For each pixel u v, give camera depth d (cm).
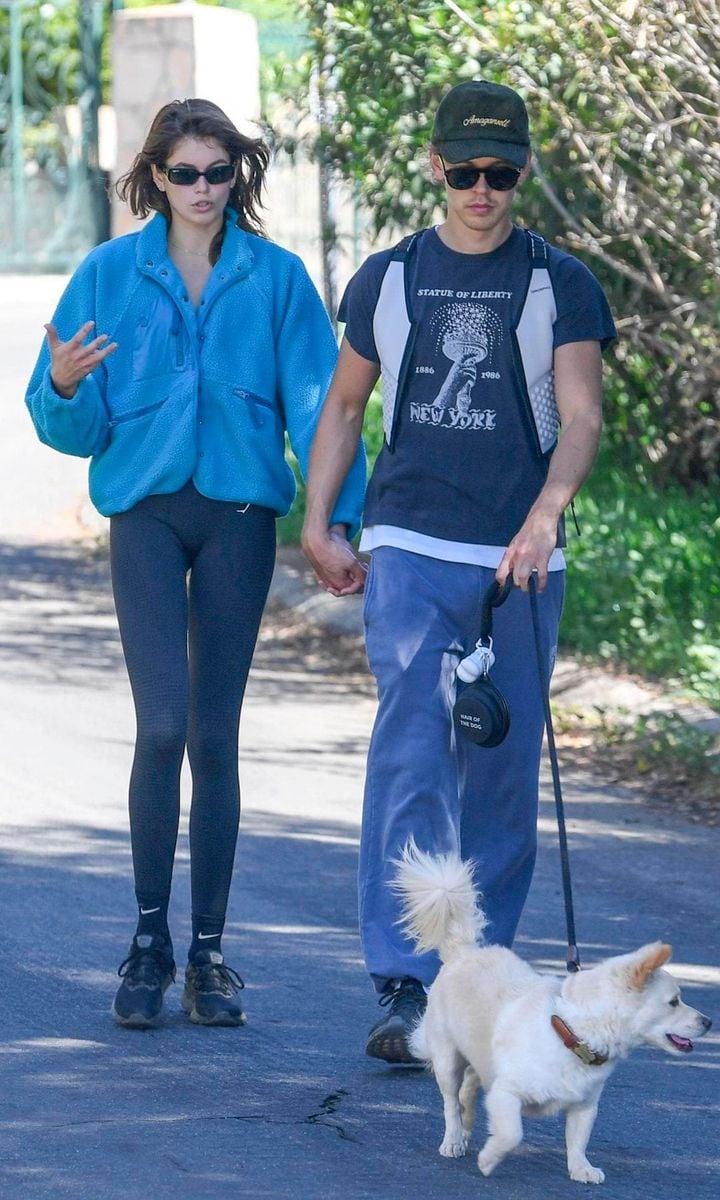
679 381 3388
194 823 1465
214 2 8219
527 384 1336
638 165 2905
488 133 1305
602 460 3869
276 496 1462
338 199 4116
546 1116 1253
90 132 9662
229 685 1459
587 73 2638
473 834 1396
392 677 1359
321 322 1507
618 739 2520
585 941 1736
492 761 1373
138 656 1423
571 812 2216
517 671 1358
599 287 1348
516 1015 1139
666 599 3019
